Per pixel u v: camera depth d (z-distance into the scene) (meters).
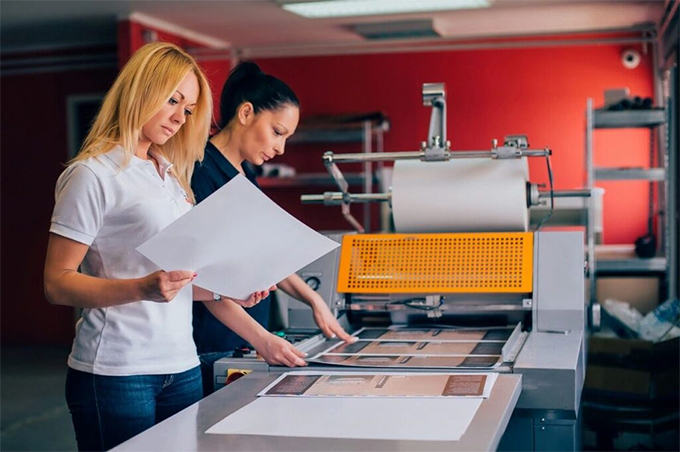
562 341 1.84
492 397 1.41
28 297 7.04
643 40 5.81
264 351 1.75
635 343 3.26
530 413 1.61
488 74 6.31
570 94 6.15
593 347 3.32
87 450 1.64
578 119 6.13
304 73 6.71
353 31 6.10
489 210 2.21
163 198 1.66
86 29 6.12
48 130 6.88
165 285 1.43
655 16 5.55
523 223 2.22
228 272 1.56
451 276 2.11
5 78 6.97
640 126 5.08
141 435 1.26
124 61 5.54
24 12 5.48
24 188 6.98
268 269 1.59
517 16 5.56
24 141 6.95
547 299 2.01
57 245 1.54
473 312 2.11
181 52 1.66
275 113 2.15
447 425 1.25
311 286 2.18
